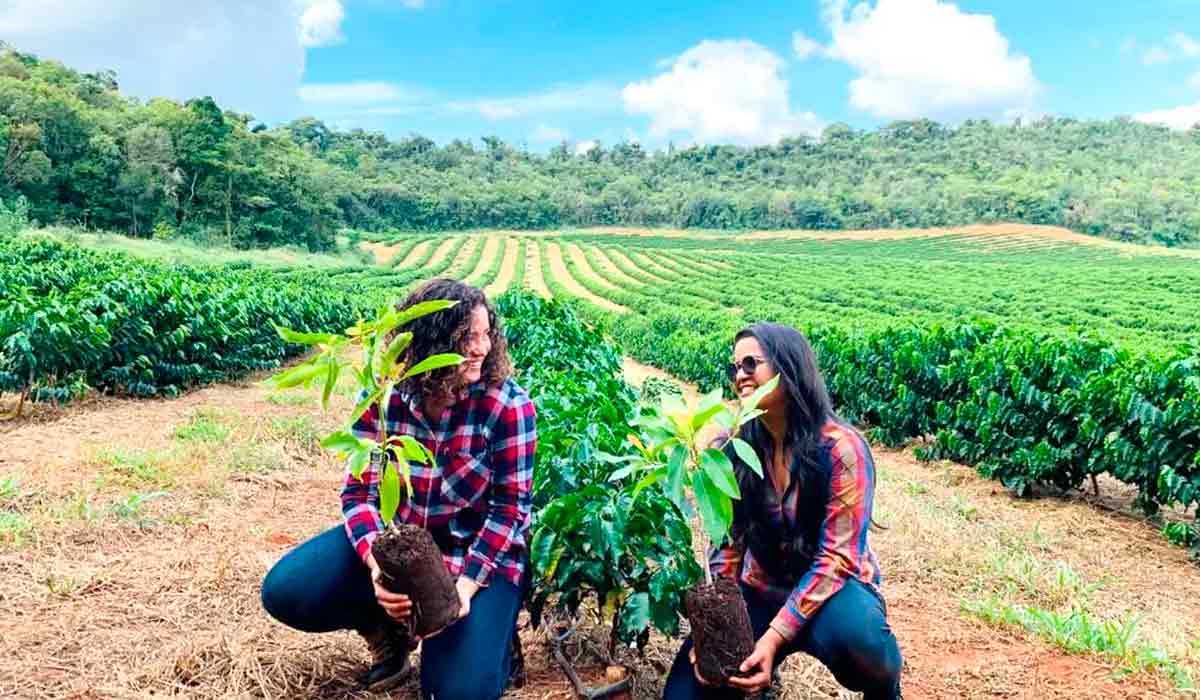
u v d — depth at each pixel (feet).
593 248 365.40
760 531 9.48
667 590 9.89
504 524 9.62
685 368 80.28
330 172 389.80
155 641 11.50
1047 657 13.01
